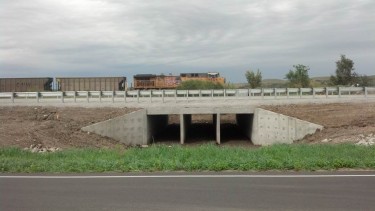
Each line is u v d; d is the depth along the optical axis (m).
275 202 9.10
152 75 83.50
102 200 9.41
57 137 38.00
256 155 15.67
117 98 49.34
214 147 19.05
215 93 50.78
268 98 48.66
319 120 41.62
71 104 49.16
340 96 47.91
